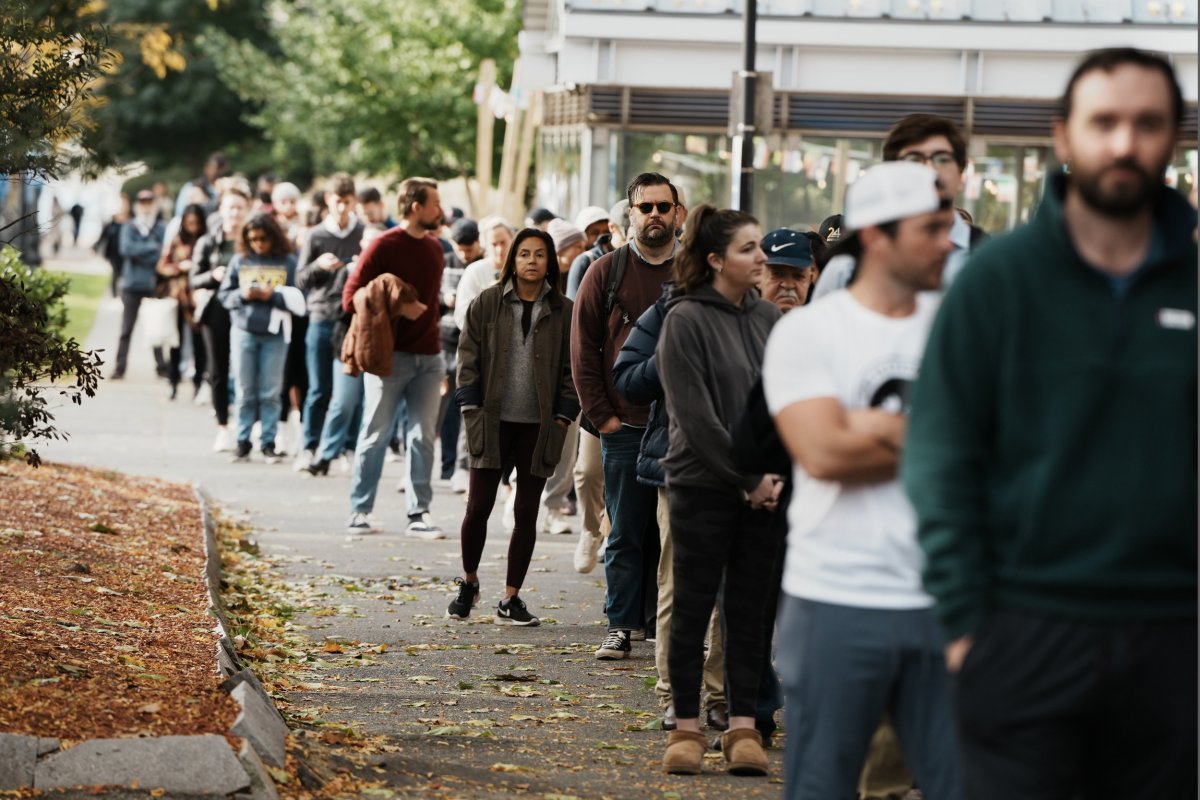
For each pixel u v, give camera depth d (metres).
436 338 25.88
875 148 39.59
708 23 38.94
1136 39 39.44
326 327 32.62
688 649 13.40
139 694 12.88
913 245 8.77
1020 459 7.54
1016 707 7.51
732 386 13.22
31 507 22.72
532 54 47.88
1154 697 7.43
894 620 8.84
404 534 26.27
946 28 39.25
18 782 10.93
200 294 35.28
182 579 19.31
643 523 18.22
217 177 52.81
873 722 8.97
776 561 14.22
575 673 17.39
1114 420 7.41
